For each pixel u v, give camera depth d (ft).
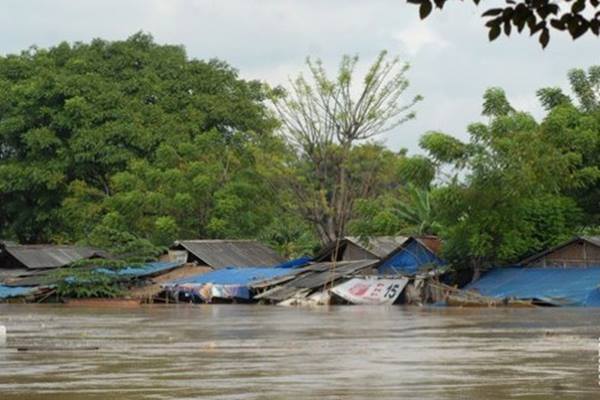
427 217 219.20
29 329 119.44
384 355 82.38
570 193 198.39
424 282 188.75
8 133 272.10
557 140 192.24
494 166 187.42
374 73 251.39
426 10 33.83
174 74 282.36
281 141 251.80
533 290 176.86
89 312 167.32
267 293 199.00
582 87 211.41
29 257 227.81
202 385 63.21
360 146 253.85
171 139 261.24
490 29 34.53
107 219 240.12
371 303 189.47
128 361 78.74
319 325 124.26
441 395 57.72
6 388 62.54
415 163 192.65
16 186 266.36
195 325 126.41
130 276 211.41
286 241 270.05
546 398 56.34
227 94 282.56
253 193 247.70
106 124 262.26
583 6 33.76
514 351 84.94
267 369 72.08
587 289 171.53
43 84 267.39
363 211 217.36
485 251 186.91
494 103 198.18
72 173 269.23
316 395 58.08
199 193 245.86
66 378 67.51
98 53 290.15
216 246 229.04
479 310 162.71
